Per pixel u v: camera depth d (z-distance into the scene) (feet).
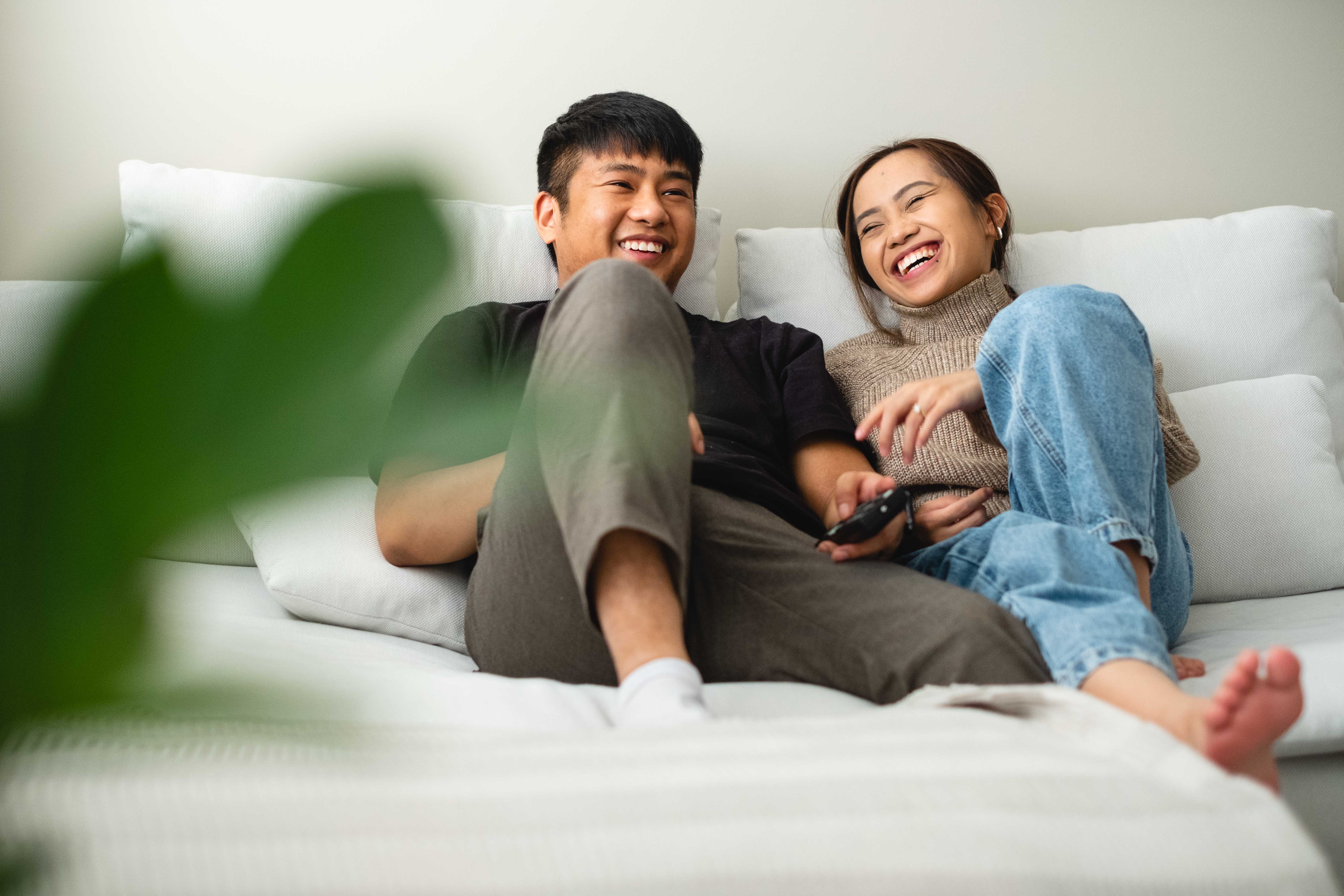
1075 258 5.19
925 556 3.22
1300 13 6.44
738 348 4.49
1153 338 5.01
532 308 4.50
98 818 1.40
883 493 2.97
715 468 3.40
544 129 5.92
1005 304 4.79
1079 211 6.37
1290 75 6.46
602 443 2.25
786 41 6.11
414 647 3.57
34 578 0.50
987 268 5.03
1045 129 6.32
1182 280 5.11
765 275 5.28
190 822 1.42
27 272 5.62
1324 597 4.18
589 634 2.81
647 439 2.29
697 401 4.13
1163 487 3.25
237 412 0.47
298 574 3.51
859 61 6.16
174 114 5.71
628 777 1.62
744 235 5.38
